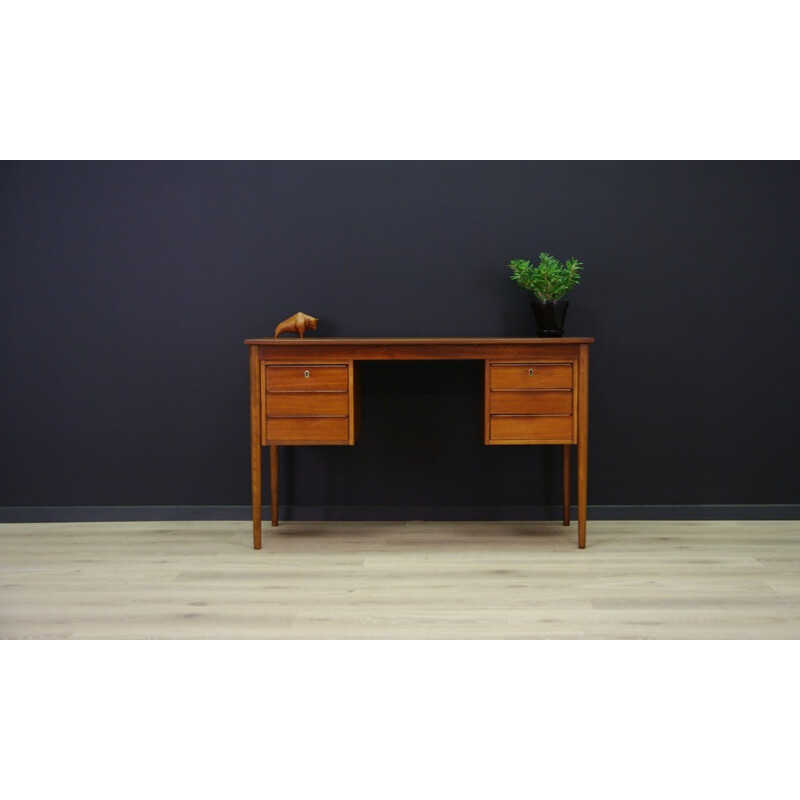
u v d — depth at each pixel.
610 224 3.20
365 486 3.26
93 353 3.22
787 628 2.12
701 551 2.83
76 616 2.22
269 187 3.20
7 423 3.24
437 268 3.21
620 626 2.14
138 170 3.19
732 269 3.21
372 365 3.24
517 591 2.42
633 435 3.25
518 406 2.78
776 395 3.24
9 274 3.20
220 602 2.34
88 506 3.26
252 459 2.83
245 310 3.22
